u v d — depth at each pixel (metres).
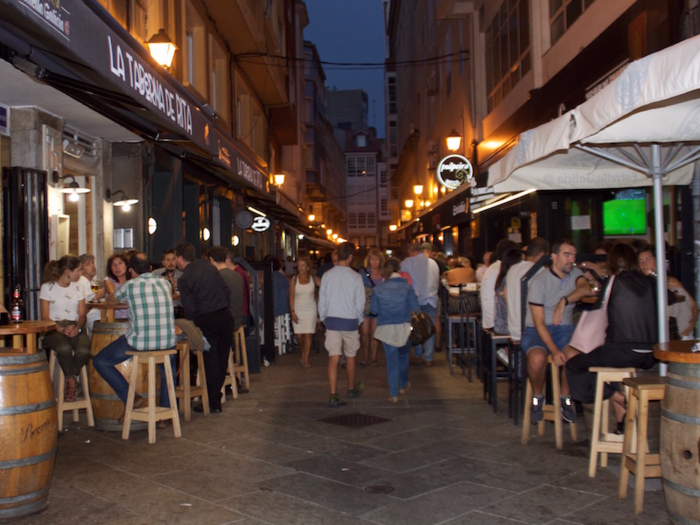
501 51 16.72
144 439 6.36
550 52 12.78
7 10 4.80
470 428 6.64
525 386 6.47
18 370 4.27
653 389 4.30
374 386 9.19
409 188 44.34
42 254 8.21
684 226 9.14
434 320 10.99
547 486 4.84
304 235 41.84
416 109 38.12
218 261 9.15
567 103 11.42
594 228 11.71
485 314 8.09
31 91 7.62
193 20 14.66
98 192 10.47
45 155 8.45
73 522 4.23
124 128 9.85
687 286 9.08
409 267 11.03
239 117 20.80
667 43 7.73
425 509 4.41
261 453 5.81
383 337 7.98
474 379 9.56
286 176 37.22
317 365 11.39
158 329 6.44
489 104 18.47
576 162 7.24
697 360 3.77
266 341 11.38
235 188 18.31
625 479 4.57
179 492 4.78
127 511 4.41
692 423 3.76
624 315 5.14
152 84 8.12
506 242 8.05
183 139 10.39
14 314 5.53
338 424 6.89
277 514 4.34
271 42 21.31
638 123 5.18
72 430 6.77
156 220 13.22
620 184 7.49
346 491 4.79
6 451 4.18
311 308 11.17
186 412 7.15
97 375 6.67
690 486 3.77
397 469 5.30
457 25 22.30
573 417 5.79
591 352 5.34
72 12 5.80
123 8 10.40
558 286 6.16
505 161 6.62
